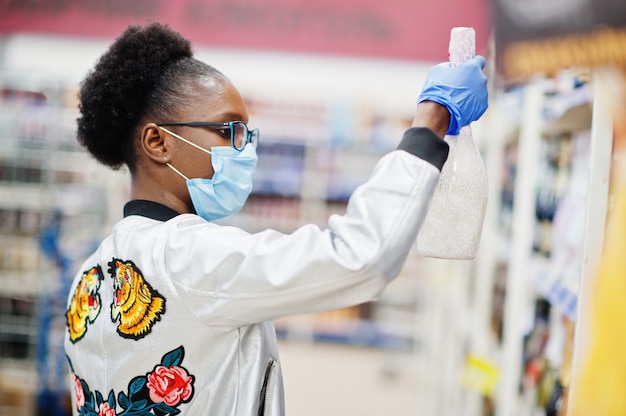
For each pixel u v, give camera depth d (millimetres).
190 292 1151
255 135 1437
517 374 2264
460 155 1309
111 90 1333
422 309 6836
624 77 1508
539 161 2391
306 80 6332
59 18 5984
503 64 1646
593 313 1487
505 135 2777
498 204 3002
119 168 1454
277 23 6074
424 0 6023
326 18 6078
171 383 1204
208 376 1198
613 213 1484
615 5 1528
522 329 2258
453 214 1307
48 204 4254
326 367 6504
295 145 7102
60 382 4238
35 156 4242
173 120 1312
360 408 5562
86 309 1337
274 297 1077
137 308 1212
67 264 4184
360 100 6781
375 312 7160
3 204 4242
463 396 3381
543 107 2205
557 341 2023
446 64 1186
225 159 1325
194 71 1336
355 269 1029
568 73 1893
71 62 6000
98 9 5984
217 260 1126
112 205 4508
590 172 1518
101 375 1277
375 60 6113
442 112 1143
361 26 6078
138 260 1222
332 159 7133
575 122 2080
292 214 7164
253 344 1229
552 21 1586
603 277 1480
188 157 1317
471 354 2900
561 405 1889
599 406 1457
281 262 1075
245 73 6273
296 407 5516
